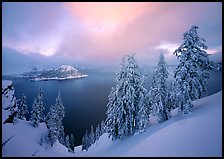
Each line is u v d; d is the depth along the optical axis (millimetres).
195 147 13875
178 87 24000
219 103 22141
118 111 27562
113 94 29016
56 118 46375
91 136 67188
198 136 15203
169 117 27984
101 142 33906
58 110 47719
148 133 22828
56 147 34406
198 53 23469
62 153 30734
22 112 45656
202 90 24062
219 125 15859
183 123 19172
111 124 29094
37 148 25719
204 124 16938
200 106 24766
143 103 26562
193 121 18609
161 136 17984
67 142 55062
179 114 24547
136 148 17891
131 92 26891
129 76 26859
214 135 14594
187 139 15383
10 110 28609
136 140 22344
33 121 38781
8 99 29047
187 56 23766
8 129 25234
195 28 23703
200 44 23391
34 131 35250
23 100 46312
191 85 23500
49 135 33594
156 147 16125
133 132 27344
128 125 27547
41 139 31469
